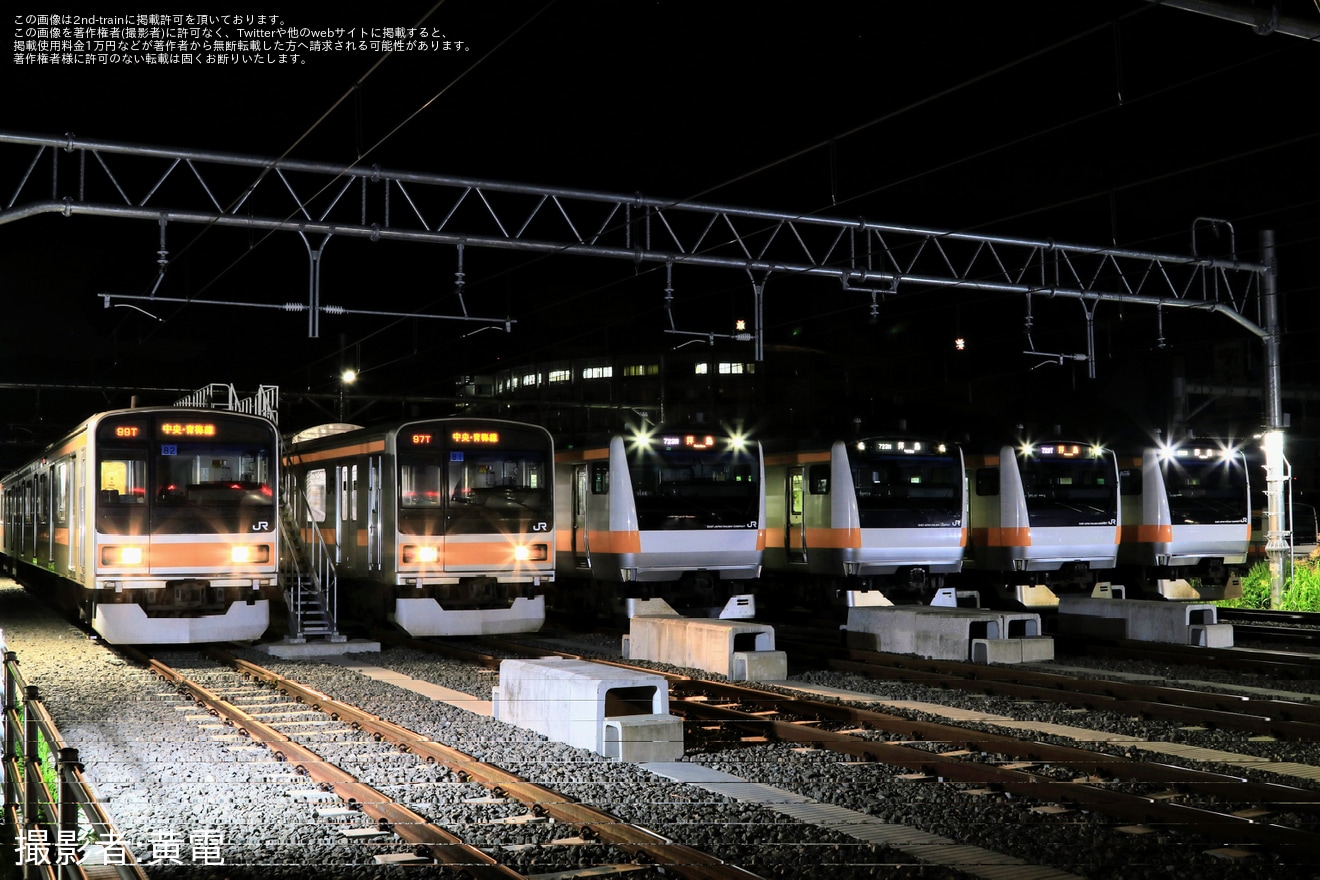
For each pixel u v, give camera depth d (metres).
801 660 16.78
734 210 19.27
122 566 17.20
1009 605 24.75
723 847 7.21
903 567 22.55
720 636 15.31
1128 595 25.66
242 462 18.09
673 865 6.70
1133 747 10.41
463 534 19.27
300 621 18.95
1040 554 23.41
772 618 24.91
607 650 18.45
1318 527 33.53
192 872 6.84
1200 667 15.90
